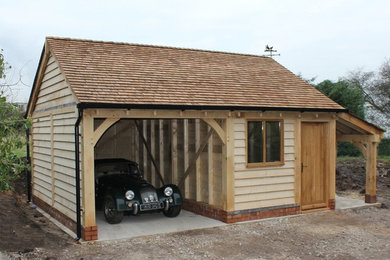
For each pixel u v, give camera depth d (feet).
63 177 31.04
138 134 44.98
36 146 40.14
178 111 28.96
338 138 42.24
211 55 41.60
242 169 31.73
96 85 28.12
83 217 26.45
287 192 34.12
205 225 30.50
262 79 38.58
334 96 85.51
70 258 22.56
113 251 24.02
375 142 39.32
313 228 30.14
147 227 29.86
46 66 35.35
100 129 26.43
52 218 33.88
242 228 29.84
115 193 30.48
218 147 32.17
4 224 27.53
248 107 30.86
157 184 40.45
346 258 23.20
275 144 33.63
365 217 34.19
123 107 26.27
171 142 37.47
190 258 22.88
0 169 22.94
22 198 42.86
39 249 23.67
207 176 33.42
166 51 39.17
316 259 22.97
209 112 30.09
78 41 35.27
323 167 37.04
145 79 31.42
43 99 36.83
